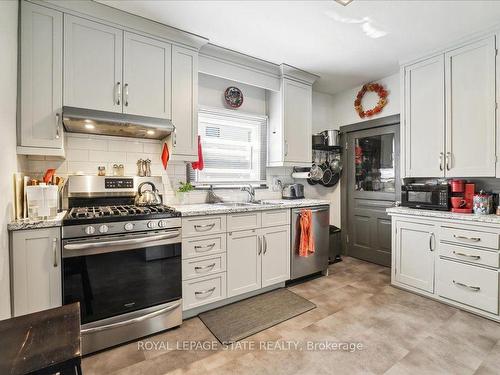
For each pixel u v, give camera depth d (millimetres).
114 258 1782
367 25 2203
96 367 1599
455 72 2453
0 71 1425
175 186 2701
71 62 1910
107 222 1735
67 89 1896
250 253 2494
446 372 1536
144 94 2191
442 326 2021
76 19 1925
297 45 2539
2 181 1435
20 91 1763
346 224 3951
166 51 2297
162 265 1970
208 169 2984
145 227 1871
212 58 2672
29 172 2055
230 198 3020
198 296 2178
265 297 2557
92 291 1713
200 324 2094
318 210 3035
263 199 3379
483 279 2121
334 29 2264
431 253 2457
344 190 3957
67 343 856
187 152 2420
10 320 987
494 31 2203
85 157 2260
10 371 731
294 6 1956
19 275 1532
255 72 2955
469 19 2113
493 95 2219
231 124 3127
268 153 3348
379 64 2979
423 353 1709
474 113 2332
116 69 2068
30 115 1792
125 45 2105
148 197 2236
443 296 2373
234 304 2414
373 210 3605
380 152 3525
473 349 1743
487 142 2260
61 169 2170
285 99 3121
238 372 1562
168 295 1999
